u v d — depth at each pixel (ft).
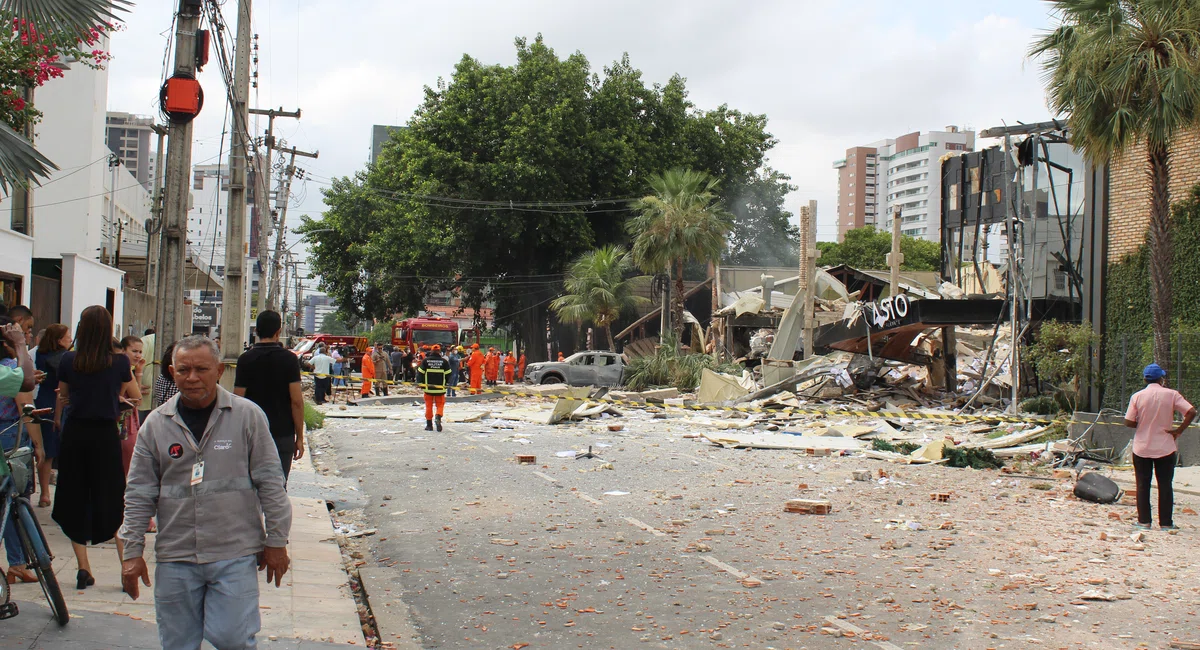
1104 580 23.75
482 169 158.71
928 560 26.04
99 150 101.30
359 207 189.98
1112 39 54.49
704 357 116.26
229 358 52.13
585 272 153.17
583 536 28.94
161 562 12.42
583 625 19.85
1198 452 48.73
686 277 207.41
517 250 175.32
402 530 29.91
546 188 160.04
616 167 167.22
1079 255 90.79
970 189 108.88
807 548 27.48
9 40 38.06
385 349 128.67
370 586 22.80
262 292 110.32
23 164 20.48
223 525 12.53
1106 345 72.90
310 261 201.77
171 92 31.30
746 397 92.48
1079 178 93.30
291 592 21.11
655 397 98.37
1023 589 22.93
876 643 18.69
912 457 50.14
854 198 587.27
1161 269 57.06
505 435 61.52
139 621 17.34
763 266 213.46
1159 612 21.07
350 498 35.76
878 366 95.14
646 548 27.30
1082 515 33.83
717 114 194.29
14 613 16.94
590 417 77.10
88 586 19.53
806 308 104.53
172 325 31.09
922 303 87.86
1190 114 53.36
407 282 181.88
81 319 19.25
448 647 18.35
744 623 19.98
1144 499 31.83
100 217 103.19
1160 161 56.90
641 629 19.57
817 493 38.14
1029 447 54.34
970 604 21.56
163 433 12.50
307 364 125.29
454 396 100.07
